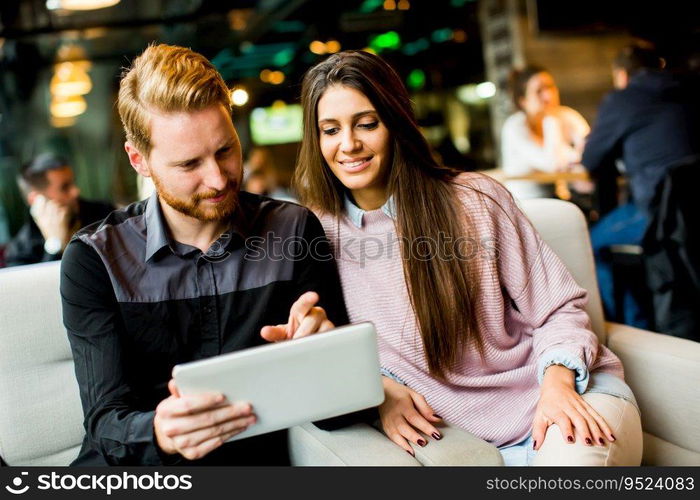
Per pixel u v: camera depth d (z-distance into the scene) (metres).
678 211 2.41
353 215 1.32
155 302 1.12
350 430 1.12
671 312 2.43
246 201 1.24
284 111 8.31
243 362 0.90
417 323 1.27
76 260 1.11
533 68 3.53
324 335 0.94
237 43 6.63
